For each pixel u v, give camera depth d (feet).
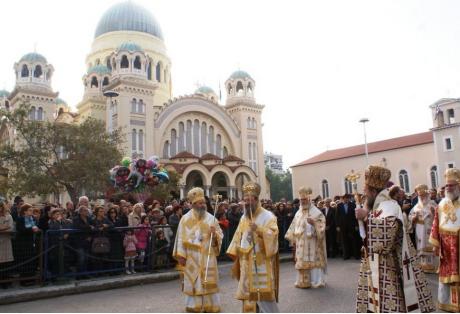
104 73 178.91
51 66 157.58
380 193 15.71
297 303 27.50
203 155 168.55
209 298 23.93
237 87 197.67
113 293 32.42
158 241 40.91
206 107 179.52
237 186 171.94
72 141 100.58
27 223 33.40
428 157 169.89
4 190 93.35
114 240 37.63
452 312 23.86
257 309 20.31
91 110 170.91
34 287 32.04
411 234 43.24
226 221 48.65
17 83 154.20
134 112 154.40
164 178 71.82
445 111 169.58
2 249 31.42
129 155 149.07
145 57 161.48
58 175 99.81
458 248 23.62
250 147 191.42
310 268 32.94
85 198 37.78
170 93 204.44
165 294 31.71
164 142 165.89
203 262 23.99
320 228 33.76
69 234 34.78
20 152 98.99
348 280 35.60
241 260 20.99
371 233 15.20
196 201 24.62
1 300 28.81
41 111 152.87
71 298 30.73
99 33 198.70
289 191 351.87
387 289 14.88
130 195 69.62
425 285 15.21
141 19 198.80
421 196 39.45
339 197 57.06
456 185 24.26
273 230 20.40
